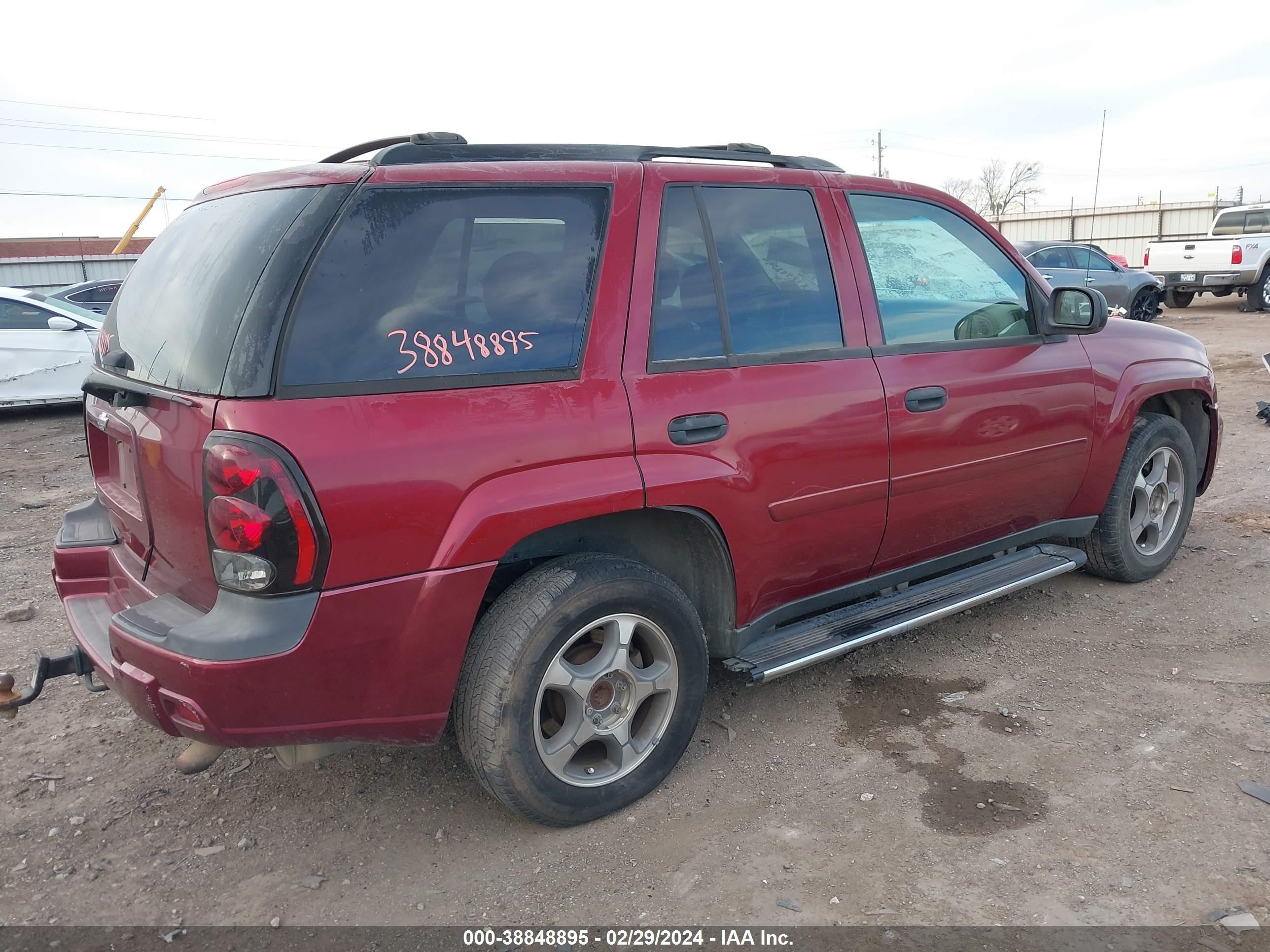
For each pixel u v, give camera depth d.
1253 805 2.86
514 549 2.78
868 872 2.62
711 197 3.08
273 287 2.31
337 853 2.78
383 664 2.44
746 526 3.03
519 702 2.62
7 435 9.71
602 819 2.90
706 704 3.62
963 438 3.59
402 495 2.37
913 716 3.49
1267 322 16.69
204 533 2.32
